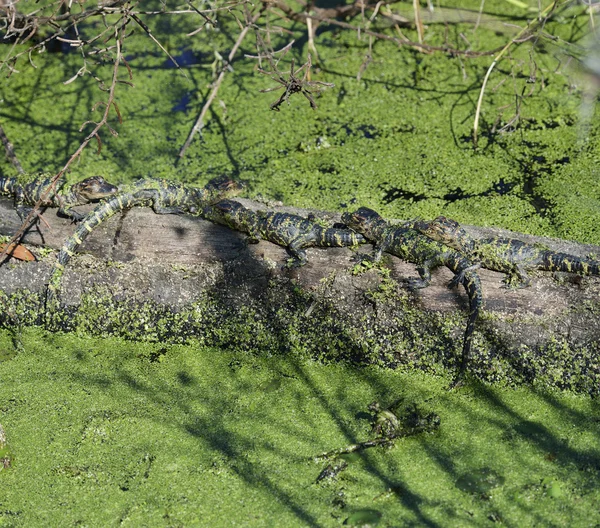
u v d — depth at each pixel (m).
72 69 8.96
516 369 5.55
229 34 9.29
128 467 5.07
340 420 5.33
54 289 6.14
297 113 8.29
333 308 5.85
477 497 4.70
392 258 5.91
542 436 5.10
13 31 6.33
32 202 6.43
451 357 5.64
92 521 4.74
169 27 9.38
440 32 9.15
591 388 5.43
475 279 5.55
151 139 8.11
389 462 4.99
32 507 4.85
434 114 8.17
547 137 7.81
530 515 4.57
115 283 6.10
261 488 4.88
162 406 5.54
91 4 9.57
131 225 6.22
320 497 4.79
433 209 7.09
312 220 6.32
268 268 5.97
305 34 9.19
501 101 8.23
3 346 6.14
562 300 5.54
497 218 6.94
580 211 6.94
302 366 5.83
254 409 5.47
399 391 5.55
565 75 8.44
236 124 8.23
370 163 7.68
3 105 8.56
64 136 8.19
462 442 5.09
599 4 8.05
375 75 8.66
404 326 5.72
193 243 6.11
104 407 5.54
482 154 7.68
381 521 4.59
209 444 5.21
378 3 8.60
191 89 8.66
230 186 6.47
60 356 6.02
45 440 5.29
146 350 6.07
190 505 4.80
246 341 5.99
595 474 4.78
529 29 8.00
